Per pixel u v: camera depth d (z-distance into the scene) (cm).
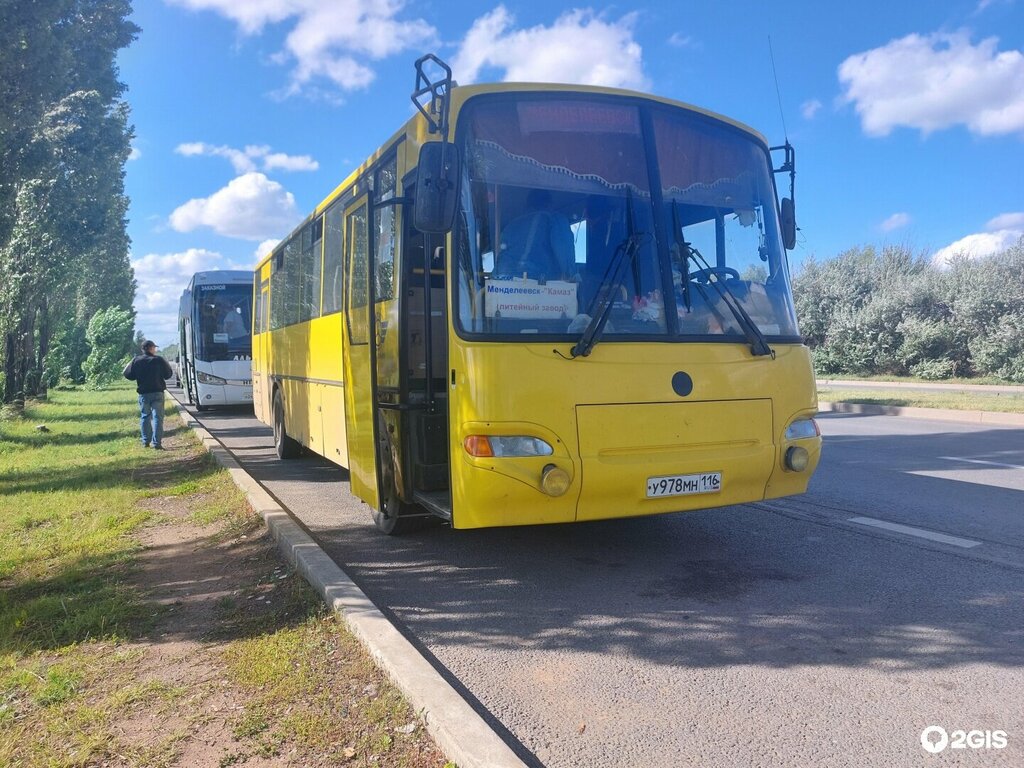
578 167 514
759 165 584
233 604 516
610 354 488
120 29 1783
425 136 522
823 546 629
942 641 432
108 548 680
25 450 1440
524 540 674
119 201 2623
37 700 385
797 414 546
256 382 1437
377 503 630
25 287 2170
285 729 343
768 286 565
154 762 324
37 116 1197
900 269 3509
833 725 345
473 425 471
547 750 330
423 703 340
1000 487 866
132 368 1380
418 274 575
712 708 364
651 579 559
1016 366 2733
